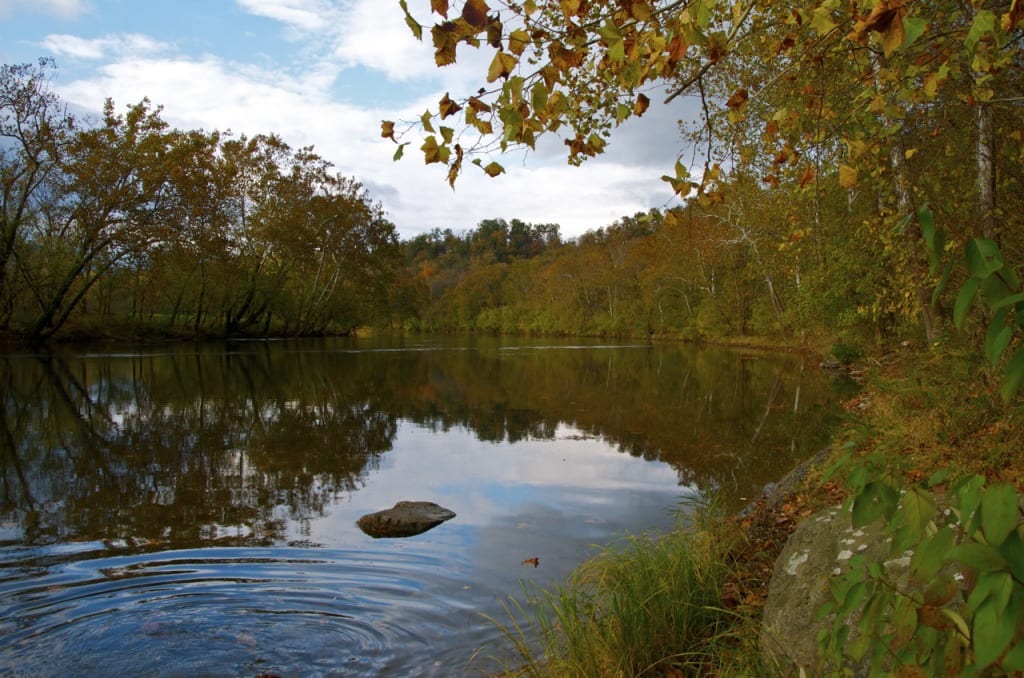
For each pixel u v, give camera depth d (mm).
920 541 1460
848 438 7266
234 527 6555
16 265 31000
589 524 6738
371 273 54906
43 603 4777
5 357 25875
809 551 3498
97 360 25844
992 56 4402
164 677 3809
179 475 8711
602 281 66875
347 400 16406
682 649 3682
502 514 7094
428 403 16078
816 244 17109
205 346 36844
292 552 5863
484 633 4336
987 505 1182
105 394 16359
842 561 3268
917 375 7973
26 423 12367
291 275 49781
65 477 8531
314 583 5168
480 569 5473
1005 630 1108
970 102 5691
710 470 9070
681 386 19766
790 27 4762
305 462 9602
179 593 4969
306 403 15703
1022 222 8750
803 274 22953
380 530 6488
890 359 17094
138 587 5074
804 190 5746
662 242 51250
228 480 8484
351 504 7461
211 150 38625
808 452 9930
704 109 3758
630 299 64125
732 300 47750
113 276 37656
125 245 31578
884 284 16812
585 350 40125
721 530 5277
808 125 5590
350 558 5719
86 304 39969
